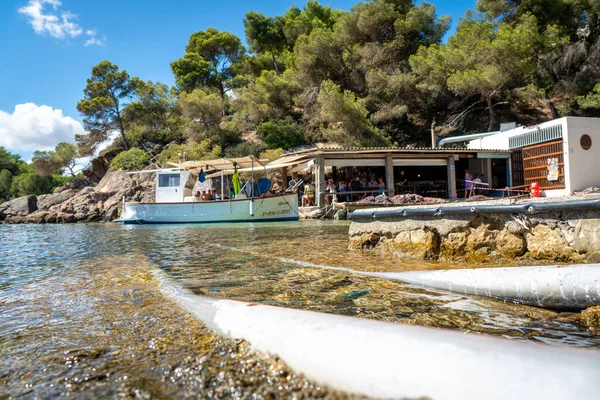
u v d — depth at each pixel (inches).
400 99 1190.3
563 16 1151.6
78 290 133.1
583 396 39.3
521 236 148.7
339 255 191.2
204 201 618.8
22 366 68.6
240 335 72.9
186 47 1870.1
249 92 1302.9
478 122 1151.0
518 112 1147.9
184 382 58.4
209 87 1678.2
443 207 168.1
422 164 684.1
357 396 48.3
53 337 83.7
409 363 48.5
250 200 604.1
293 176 895.7
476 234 159.2
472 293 112.5
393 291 117.9
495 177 796.0
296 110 1360.7
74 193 1208.8
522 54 938.1
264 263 179.6
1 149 2434.8
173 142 1371.8
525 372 43.4
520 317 91.2
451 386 44.3
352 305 103.0
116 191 1106.7
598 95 947.3
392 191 652.7
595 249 126.3
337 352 54.4
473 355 47.4
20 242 376.5
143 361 67.5
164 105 1510.8
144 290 129.1
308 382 53.6
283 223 534.6
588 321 85.7
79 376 63.1
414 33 1275.8
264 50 1759.4
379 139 1077.8
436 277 124.0
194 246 273.1
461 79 974.4
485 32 1094.4
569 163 549.0
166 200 663.8
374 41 1301.7
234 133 1245.7
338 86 1103.0
